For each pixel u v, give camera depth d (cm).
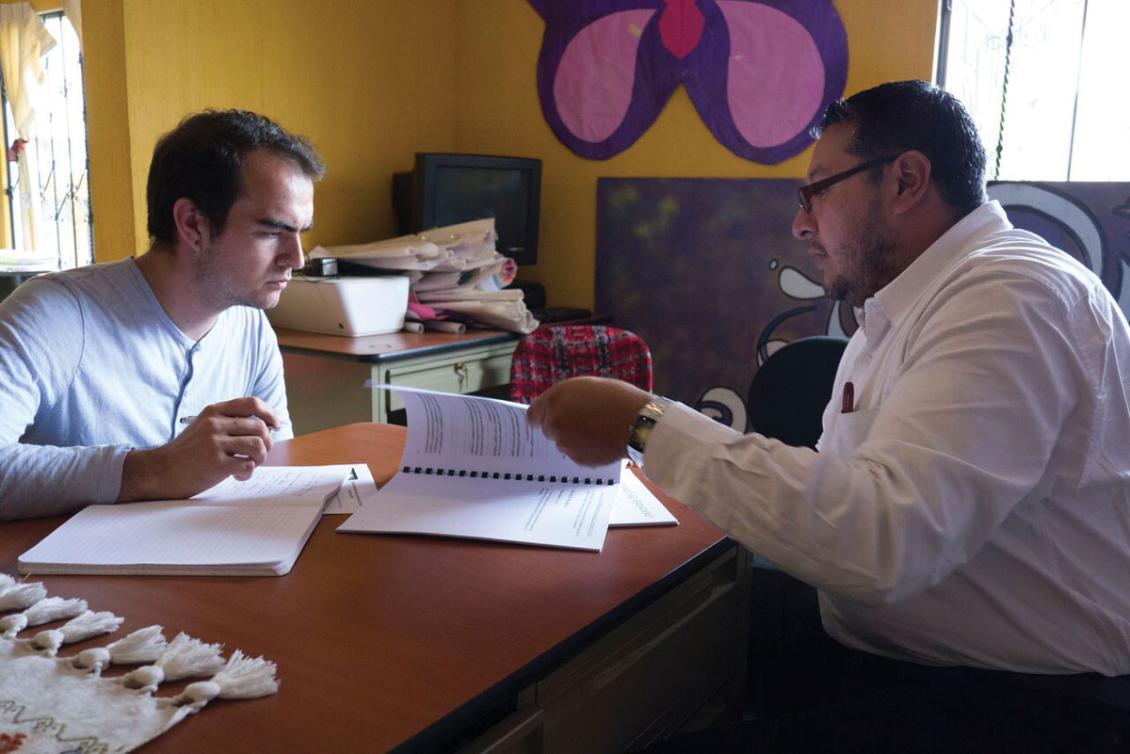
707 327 309
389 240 300
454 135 356
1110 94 248
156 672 70
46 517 108
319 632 80
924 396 86
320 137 303
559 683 85
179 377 142
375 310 269
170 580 90
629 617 89
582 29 317
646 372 273
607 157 320
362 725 66
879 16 266
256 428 113
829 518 82
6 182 448
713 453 89
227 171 126
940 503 80
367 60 316
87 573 91
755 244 295
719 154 298
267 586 90
